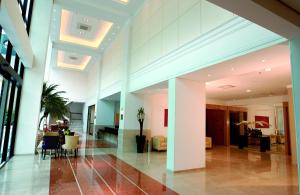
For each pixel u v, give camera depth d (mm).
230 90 9961
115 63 11320
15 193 3588
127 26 9656
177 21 5891
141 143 8711
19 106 7266
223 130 13461
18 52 5801
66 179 4504
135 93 9312
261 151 10383
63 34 11891
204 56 4727
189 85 5957
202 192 3938
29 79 7465
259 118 15945
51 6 8000
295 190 4129
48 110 8523
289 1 2451
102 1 8430
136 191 3896
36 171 5047
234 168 6152
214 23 4484
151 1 7672
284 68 5801
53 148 6852
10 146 6867
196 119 5965
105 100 14969
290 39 2914
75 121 20484
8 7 3559
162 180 4680
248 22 3715
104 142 11914
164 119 10305
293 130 7344
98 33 11719
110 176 4891
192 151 5797
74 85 19125
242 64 4391
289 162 7312
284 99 10953
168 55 6199
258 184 4516
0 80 5520
